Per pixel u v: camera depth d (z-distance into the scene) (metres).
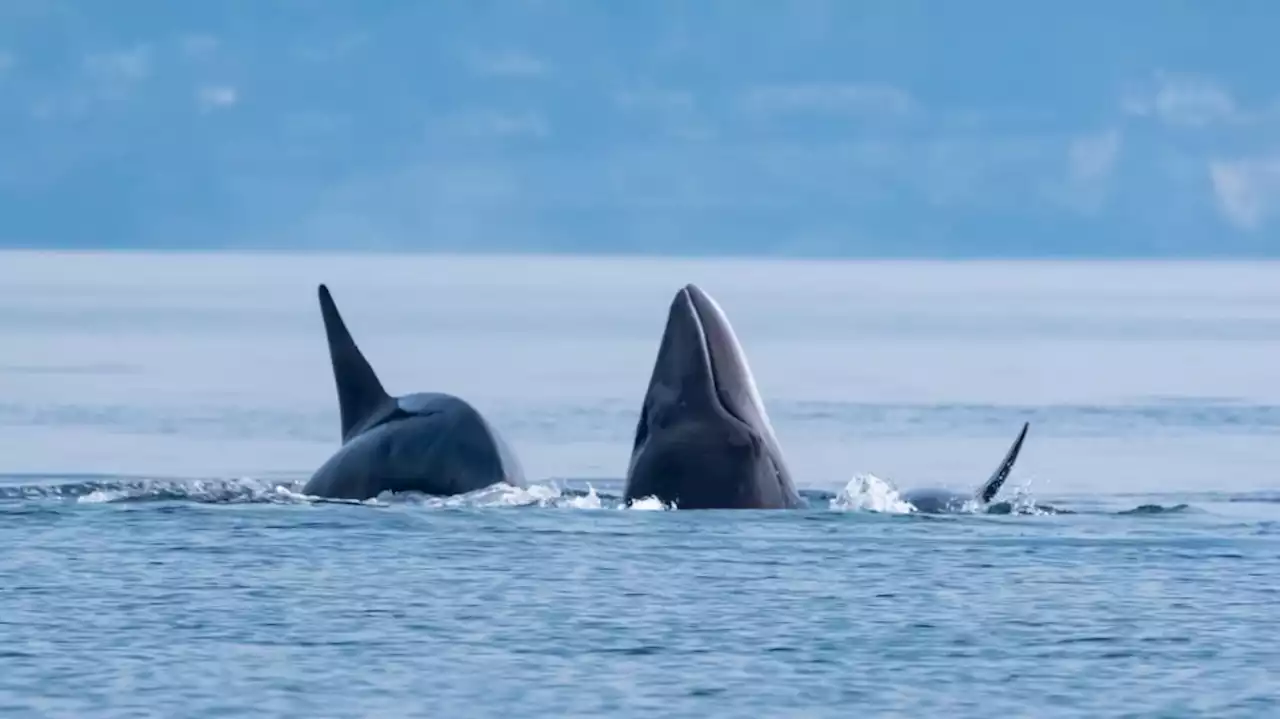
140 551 86.31
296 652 69.19
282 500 102.69
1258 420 195.00
